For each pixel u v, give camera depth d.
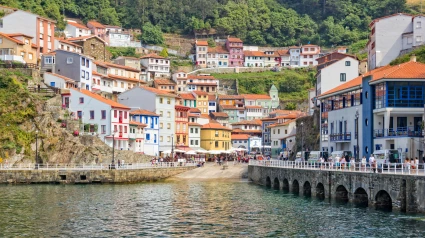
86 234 59.53
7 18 175.00
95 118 144.62
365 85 101.25
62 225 64.62
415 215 63.12
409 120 96.75
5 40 160.00
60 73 163.75
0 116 132.38
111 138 143.75
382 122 98.31
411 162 72.12
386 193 70.94
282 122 188.62
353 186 76.19
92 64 177.88
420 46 138.62
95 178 119.75
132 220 68.19
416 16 143.00
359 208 73.19
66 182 119.56
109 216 71.19
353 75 142.38
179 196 93.31
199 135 184.88
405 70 95.31
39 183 119.25
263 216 70.31
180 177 132.50
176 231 61.06
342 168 83.88
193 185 115.44
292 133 180.38
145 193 98.19
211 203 83.69
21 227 63.25
